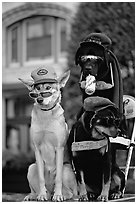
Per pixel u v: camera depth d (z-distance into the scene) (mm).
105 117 2635
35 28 8430
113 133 2643
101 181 2820
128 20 5469
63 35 8180
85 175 2799
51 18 8250
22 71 8227
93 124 2660
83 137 2734
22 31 8445
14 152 7125
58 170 2795
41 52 8406
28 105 8727
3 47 8383
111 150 2844
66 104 5730
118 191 2945
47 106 2729
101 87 2828
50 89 2713
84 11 5754
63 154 2844
